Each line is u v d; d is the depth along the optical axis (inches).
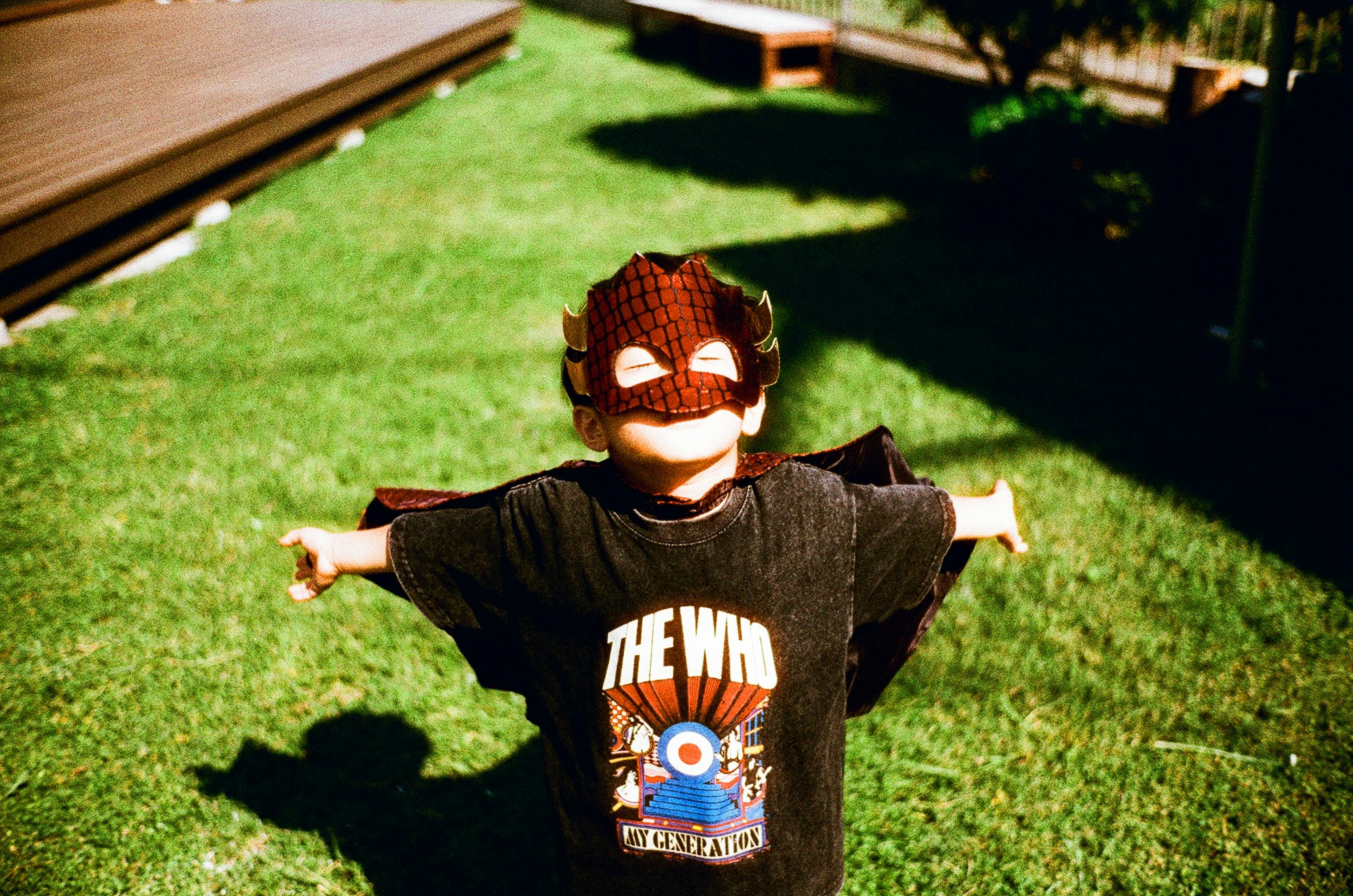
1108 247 225.6
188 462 157.0
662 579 50.7
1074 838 95.6
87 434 164.9
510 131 339.3
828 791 55.7
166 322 204.5
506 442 160.7
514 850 97.0
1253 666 113.1
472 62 421.1
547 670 54.0
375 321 204.7
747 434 54.1
